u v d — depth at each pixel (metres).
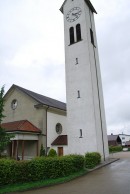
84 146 22.31
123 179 12.39
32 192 10.25
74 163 15.27
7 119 28.52
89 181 12.36
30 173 12.31
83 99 23.78
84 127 22.88
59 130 28.70
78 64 25.45
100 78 27.86
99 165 19.02
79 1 28.50
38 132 24.45
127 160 23.86
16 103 28.44
